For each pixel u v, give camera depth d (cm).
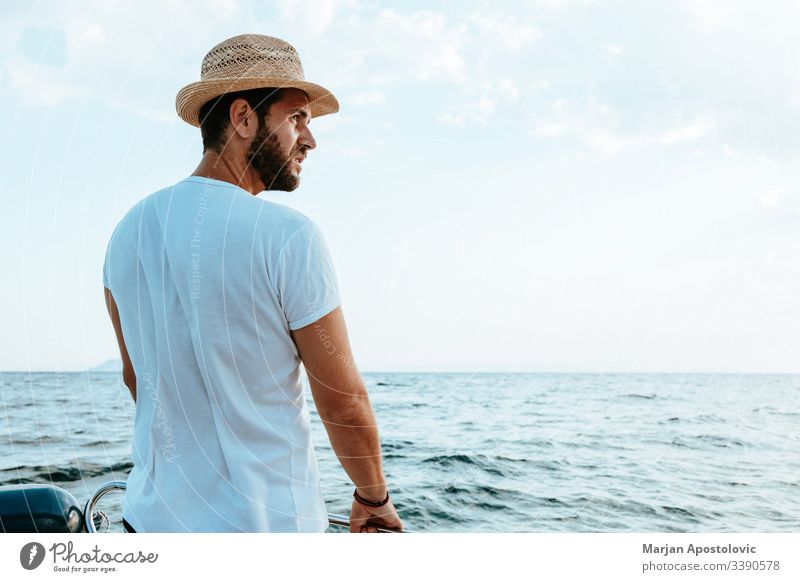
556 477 747
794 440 1126
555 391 2200
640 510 609
